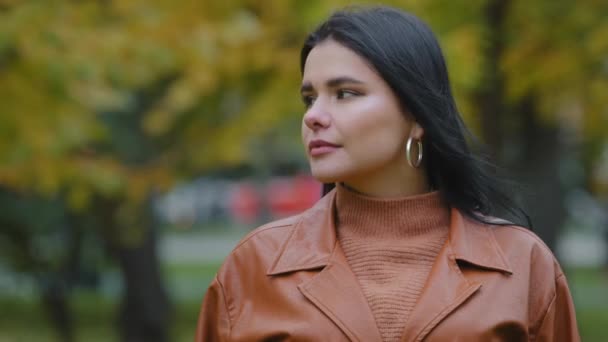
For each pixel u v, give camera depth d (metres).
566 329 3.04
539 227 10.29
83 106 7.18
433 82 2.91
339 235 3.01
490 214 3.10
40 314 18.19
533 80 7.90
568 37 7.81
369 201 2.96
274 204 30.84
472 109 7.66
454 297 2.81
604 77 8.37
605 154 13.56
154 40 7.20
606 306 19.31
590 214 30.88
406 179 3.00
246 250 3.06
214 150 7.95
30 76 6.86
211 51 7.18
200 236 36.34
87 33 7.14
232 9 7.55
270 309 2.93
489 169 3.10
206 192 39.50
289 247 3.00
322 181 2.89
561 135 11.45
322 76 2.86
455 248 2.91
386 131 2.86
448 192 3.02
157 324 13.83
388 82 2.85
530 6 7.77
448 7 7.33
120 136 11.61
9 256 14.52
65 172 7.44
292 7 7.20
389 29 2.87
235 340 2.95
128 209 9.34
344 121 2.83
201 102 8.09
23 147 7.03
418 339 2.76
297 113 7.43
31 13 6.78
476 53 7.11
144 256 13.69
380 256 2.93
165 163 8.36
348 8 2.96
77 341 15.58
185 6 7.53
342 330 2.80
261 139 9.73
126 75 7.17
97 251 15.34
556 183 10.54
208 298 3.11
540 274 2.97
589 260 29.09
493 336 2.79
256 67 7.30
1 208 14.05
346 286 2.86
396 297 2.84
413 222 2.96
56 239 14.62
